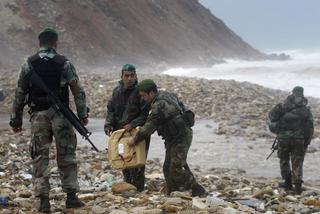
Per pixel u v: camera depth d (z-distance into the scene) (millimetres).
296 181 10672
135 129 8156
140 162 8039
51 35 6621
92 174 11117
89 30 64000
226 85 33312
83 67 57156
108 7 71125
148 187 9234
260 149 17625
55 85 6527
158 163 14188
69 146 6664
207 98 29219
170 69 65125
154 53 69562
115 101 8562
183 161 8070
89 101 29172
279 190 10578
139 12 77000
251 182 11633
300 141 10695
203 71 60406
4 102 29844
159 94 8031
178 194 7707
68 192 6828
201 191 8234
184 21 86750
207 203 7379
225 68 62125
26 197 7777
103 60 60844
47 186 6629
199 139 19688
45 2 63750
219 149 17578
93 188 8922
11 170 11078
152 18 78562
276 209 7754
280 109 10883
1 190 8109
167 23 81000
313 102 30406
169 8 86375
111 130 8617
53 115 6504
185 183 8180
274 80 48812
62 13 63719
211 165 14969
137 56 66062
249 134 20484
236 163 15266
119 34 67938
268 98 30156
